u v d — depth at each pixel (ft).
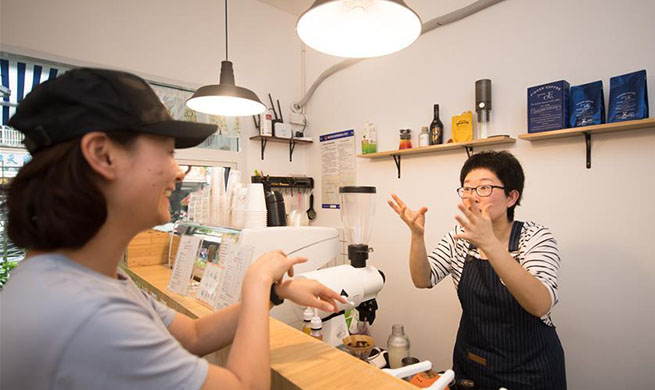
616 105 4.82
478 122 6.34
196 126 1.71
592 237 5.37
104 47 7.23
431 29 7.41
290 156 10.25
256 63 9.60
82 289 1.33
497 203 3.93
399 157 8.00
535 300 3.22
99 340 1.25
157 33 7.93
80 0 6.98
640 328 4.97
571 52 5.53
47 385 1.23
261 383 1.62
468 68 6.80
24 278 1.36
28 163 1.45
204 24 8.66
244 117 9.36
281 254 2.29
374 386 1.94
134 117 1.45
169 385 1.37
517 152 6.13
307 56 10.48
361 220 5.07
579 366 5.50
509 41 6.23
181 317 2.34
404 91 7.95
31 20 6.46
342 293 3.75
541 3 5.84
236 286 2.99
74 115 1.36
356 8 3.54
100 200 1.43
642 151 4.91
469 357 4.10
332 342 3.71
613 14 5.14
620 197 5.11
